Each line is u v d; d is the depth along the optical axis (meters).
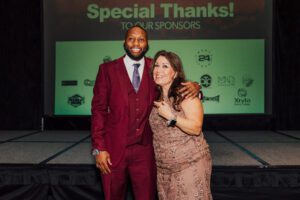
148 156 2.42
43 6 6.14
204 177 2.20
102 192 3.43
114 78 2.37
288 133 5.72
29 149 4.31
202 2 6.02
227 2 6.02
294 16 5.95
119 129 2.36
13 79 6.23
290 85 6.05
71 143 4.79
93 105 2.43
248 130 6.07
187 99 2.16
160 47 6.07
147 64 2.46
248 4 6.02
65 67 6.14
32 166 3.46
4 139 5.15
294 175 3.32
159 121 2.23
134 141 2.37
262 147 4.39
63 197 3.48
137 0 6.06
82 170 3.44
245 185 3.35
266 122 6.06
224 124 6.07
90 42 6.12
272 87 6.01
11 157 3.82
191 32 6.05
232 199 3.40
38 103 6.24
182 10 6.04
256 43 6.02
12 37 6.17
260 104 6.05
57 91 6.16
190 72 6.05
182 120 2.12
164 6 6.05
